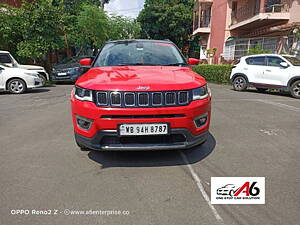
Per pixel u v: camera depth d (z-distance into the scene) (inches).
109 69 133.4
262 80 372.5
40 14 477.1
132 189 98.4
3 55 398.0
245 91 408.5
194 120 109.7
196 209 86.1
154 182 103.9
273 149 142.3
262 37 632.4
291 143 152.6
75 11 735.1
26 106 265.1
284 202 90.1
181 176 109.0
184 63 151.9
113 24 892.0
